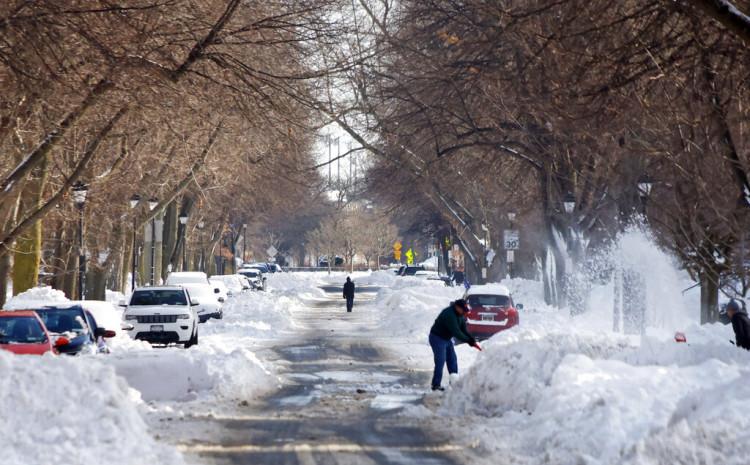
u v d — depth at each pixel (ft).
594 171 398.21
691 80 241.76
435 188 590.14
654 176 370.12
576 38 249.96
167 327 321.52
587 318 407.44
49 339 196.85
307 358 287.28
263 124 259.19
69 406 109.19
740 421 98.94
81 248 358.64
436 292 579.07
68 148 334.03
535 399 155.94
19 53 214.28
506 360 169.68
